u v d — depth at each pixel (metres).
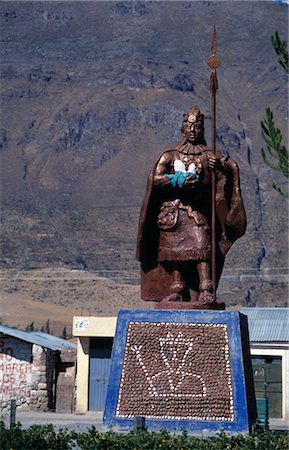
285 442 24.36
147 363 26.91
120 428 26.53
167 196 27.70
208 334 26.89
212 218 27.41
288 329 60.84
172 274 27.69
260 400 42.31
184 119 27.77
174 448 23.62
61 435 24.19
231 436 25.03
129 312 27.25
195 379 26.69
